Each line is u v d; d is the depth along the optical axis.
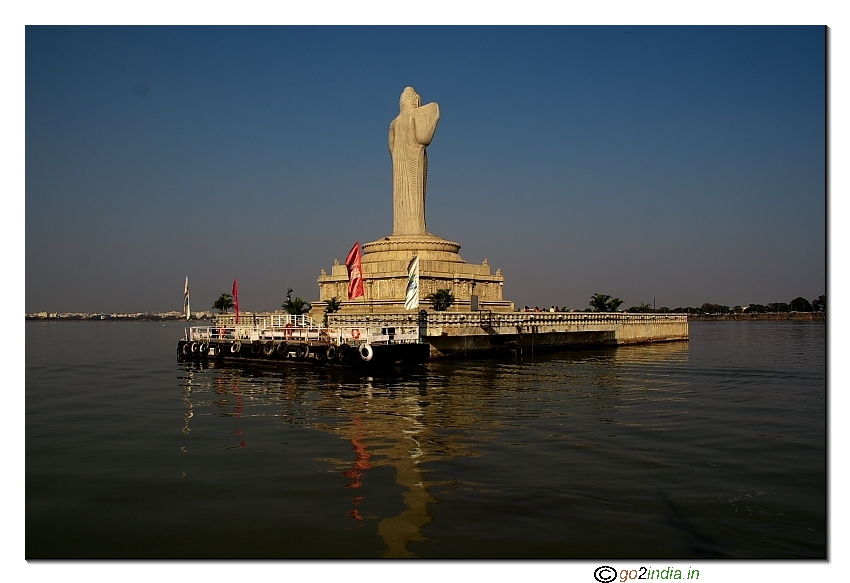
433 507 20.86
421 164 107.75
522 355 77.56
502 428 32.53
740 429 32.38
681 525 19.38
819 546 18.02
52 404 42.06
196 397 44.53
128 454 28.09
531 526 19.27
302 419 35.44
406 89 108.44
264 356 64.75
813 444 29.19
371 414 36.59
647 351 87.44
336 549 17.84
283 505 21.22
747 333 169.00
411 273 61.41
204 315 126.50
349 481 23.66
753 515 20.19
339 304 103.94
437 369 60.44
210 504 21.44
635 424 33.56
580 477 23.95
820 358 75.62
